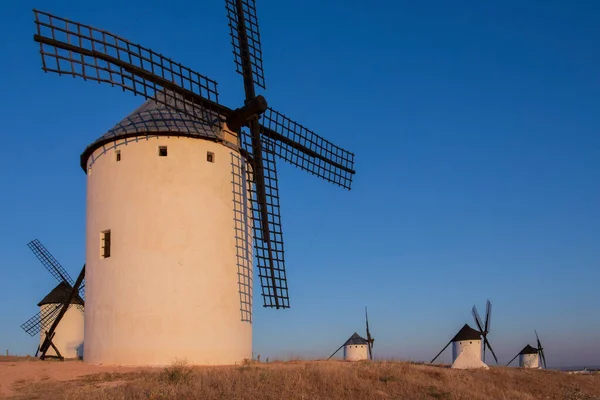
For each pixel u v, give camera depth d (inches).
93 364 797.2
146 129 835.4
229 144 885.2
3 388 619.2
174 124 847.1
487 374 976.3
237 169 896.3
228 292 848.3
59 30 714.8
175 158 839.1
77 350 1214.3
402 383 742.5
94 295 832.3
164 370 697.0
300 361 923.4
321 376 700.0
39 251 1289.4
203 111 854.5
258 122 889.5
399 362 1029.2
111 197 841.5
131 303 799.7
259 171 890.7
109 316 807.1
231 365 812.0
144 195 826.2
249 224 916.6
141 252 810.8
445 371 908.6
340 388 669.9
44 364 784.3
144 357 784.3
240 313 864.9
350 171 1107.9
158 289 802.2
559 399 898.1
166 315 796.6
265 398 596.7
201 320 812.0
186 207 831.1
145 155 836.6
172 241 817.5
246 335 874.1
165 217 821.2
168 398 568.7
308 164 1024.2
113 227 831.1
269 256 889.5
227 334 834.8
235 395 592.1
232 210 877.8
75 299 1227.9
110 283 815.7
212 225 845.8
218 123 877.2
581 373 1291.8
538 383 983.6
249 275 896.9
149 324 792.3
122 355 788.6
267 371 696.4
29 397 572.1
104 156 863.1
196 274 820.0
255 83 898.1
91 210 872.9
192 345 799.7
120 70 763.4
